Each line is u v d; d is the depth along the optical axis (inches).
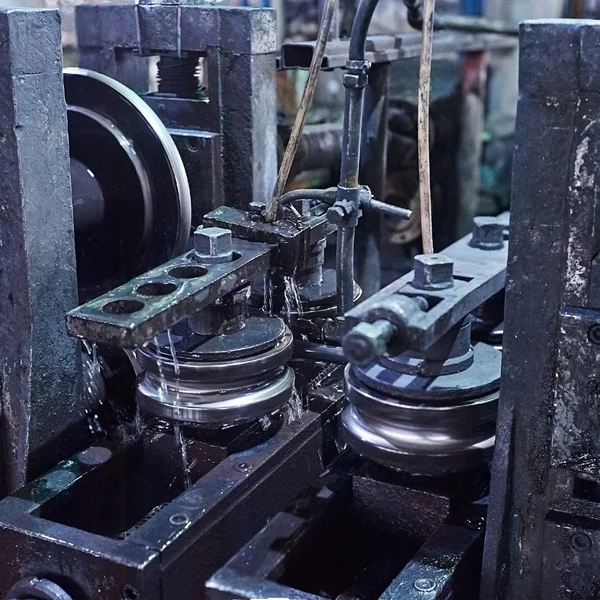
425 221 46.1
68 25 75.9
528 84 36.2
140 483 52.6
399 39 74.3
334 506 46.3
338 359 54.2
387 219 86.4
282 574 41.9
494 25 89.1
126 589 41.2
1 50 45.5
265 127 60.9
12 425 50.9
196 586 44.4
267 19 58.9
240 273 46.7
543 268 38.1
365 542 49.0
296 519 44.2
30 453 50.5
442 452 43.3
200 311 47.8
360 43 46.6
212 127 60.9
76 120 58.2
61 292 50.6
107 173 58.2
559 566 41.2
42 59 47.1
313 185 80.9
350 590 45.7
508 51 108.8
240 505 46.6
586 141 35.9
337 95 100.1
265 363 47.3
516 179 37.5
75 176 57.9
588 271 37.3
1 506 45.6
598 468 39.1
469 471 48.1
